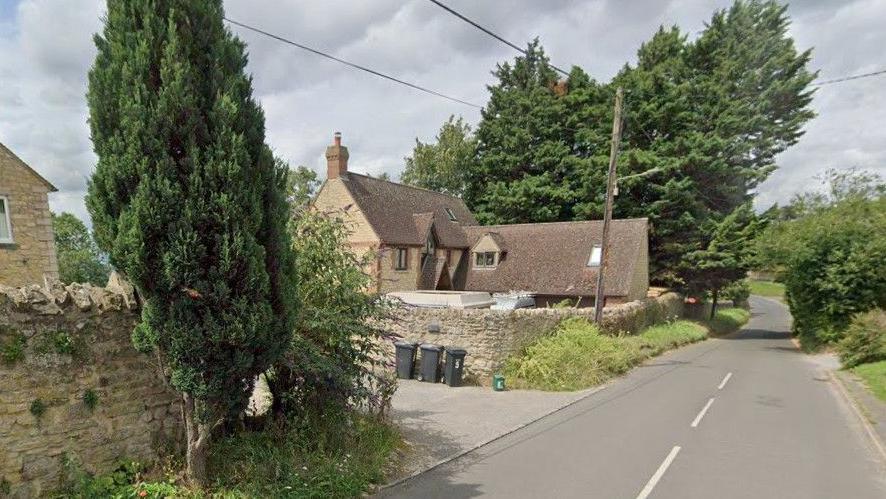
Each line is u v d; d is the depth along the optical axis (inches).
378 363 333.1
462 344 553.9
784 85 1310.3
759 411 424.8
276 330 210.8
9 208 572.1
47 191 605.3
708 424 382.9
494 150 1508.4
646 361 688.4
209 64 197.0
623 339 687.7
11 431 185.6
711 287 1196.5
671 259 1185.4
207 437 214.5
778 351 855.1
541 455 310.3
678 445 332.2
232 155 192.5
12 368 186.4
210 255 193.6
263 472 228.2
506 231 1185.4
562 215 1360.7
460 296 714.2
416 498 242.5
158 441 230.1
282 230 220.5
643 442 338.0
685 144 1133.1
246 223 197.3
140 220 180.7
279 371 280.7
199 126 191.9
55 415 197.3
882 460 306.5
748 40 1395.2
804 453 317.7
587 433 358.3
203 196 190.2
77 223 1074.7
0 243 564.1
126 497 203.8
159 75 189.2
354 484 242.2
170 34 185.6
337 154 1021.2
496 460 300.4
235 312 195.6
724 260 1087.6
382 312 331.6
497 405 438.3
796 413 419.2
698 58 1328.7
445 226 1174.3
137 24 190.2
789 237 862.5
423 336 569.9
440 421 382.9
